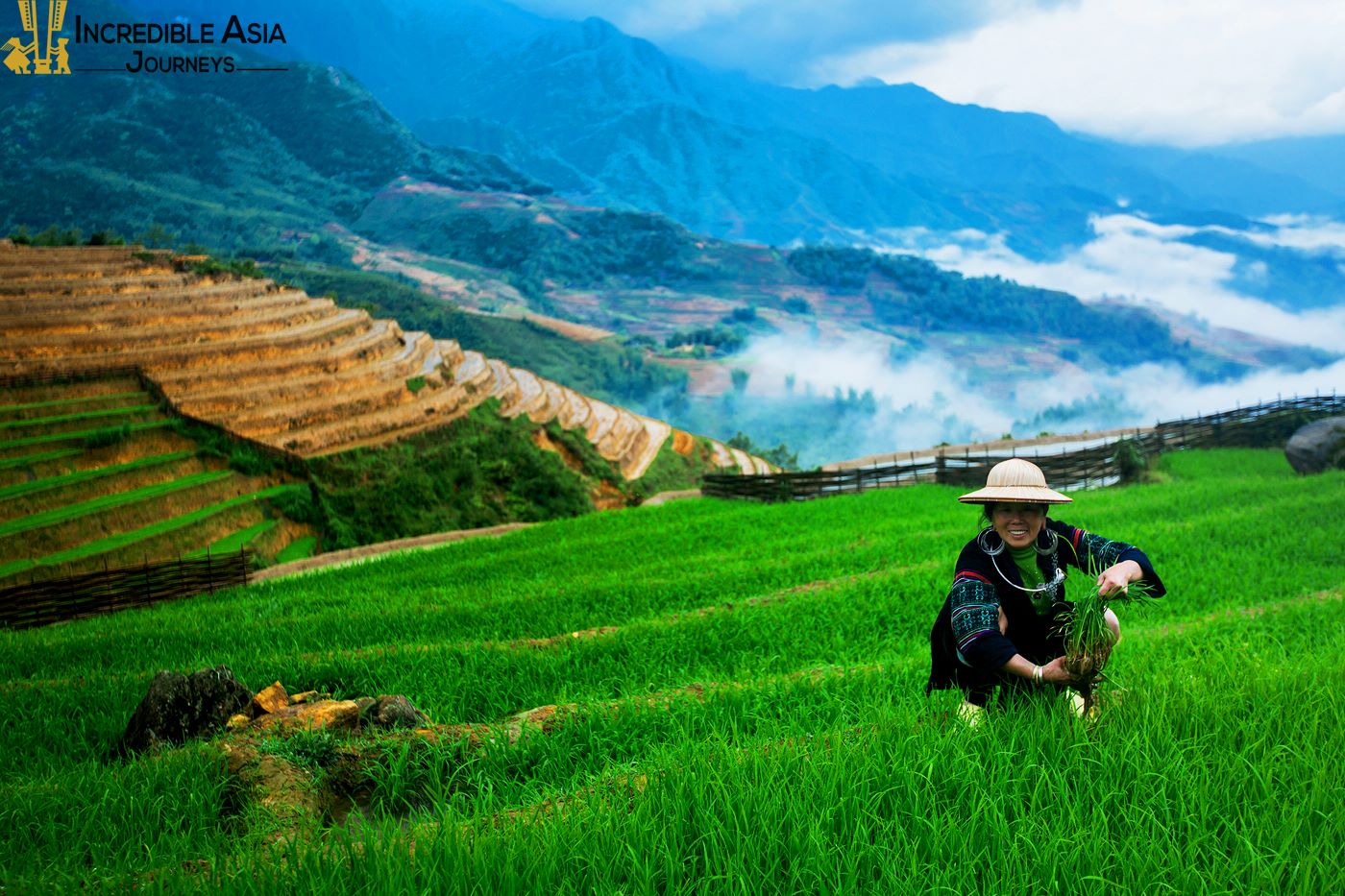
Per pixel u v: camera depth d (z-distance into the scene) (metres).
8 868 5.00
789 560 18.66
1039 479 4.68
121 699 10.76
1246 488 23.73
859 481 36.78
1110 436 47.72
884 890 3.66
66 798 6.07
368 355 61.91
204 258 67.19
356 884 3.90
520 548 28.34
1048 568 4.83
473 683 10.58
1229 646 8.43
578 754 6.86
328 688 11.48
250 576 30.25
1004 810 4.19
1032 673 4.63
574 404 88.25
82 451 38.78
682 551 23.97
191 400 45.44
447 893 3.77
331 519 41.53
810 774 4.58
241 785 6.25
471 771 6.53
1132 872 3.64
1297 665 6.94
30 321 48.53
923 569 15.34
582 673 10.84
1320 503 19.42
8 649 16.88
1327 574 13.86
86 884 4.39
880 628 12.22
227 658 13.47
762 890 3.77
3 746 8.86
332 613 17.69
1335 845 3.85
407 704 7.86
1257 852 3.74
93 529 33.75
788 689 8.09
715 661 11.28
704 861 3.95
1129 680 6.22
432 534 43.00
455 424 57.03
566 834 4.19
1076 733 4.75
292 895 3.88
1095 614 4.46
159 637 16.66
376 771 6.61
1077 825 3.97
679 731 6.82
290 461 43.78
